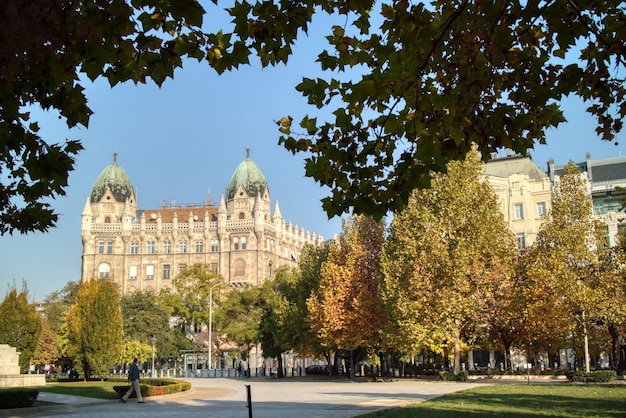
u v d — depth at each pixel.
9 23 5.84
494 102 9.52
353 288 52.97
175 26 7.90
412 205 48.03
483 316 47.75
